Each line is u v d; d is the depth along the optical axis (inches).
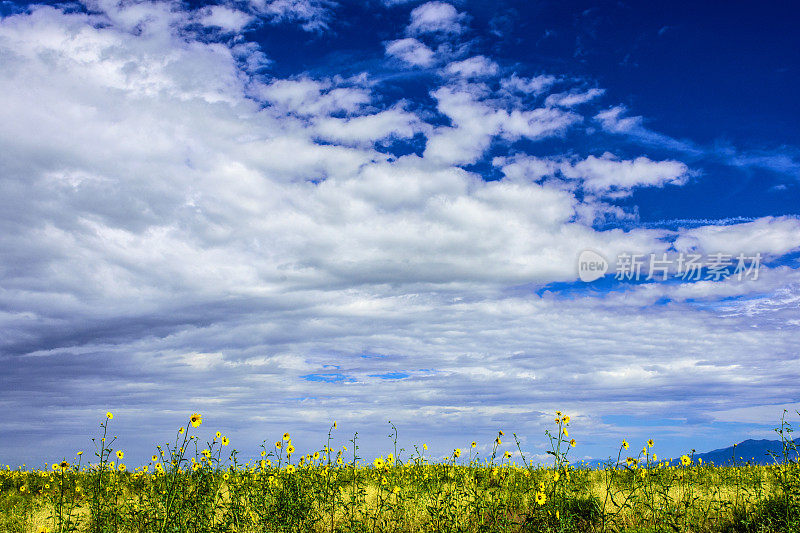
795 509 213.5
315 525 224.7
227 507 205.6
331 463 251.4
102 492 229.5
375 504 238.2
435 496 224.7
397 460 297.0
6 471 371.6
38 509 257.6
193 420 197.9
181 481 200.8
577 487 239.3
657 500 241.1
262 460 235.3
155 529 189.8
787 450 236.5
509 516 224.8
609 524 220.1
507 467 279.9
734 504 235.1
